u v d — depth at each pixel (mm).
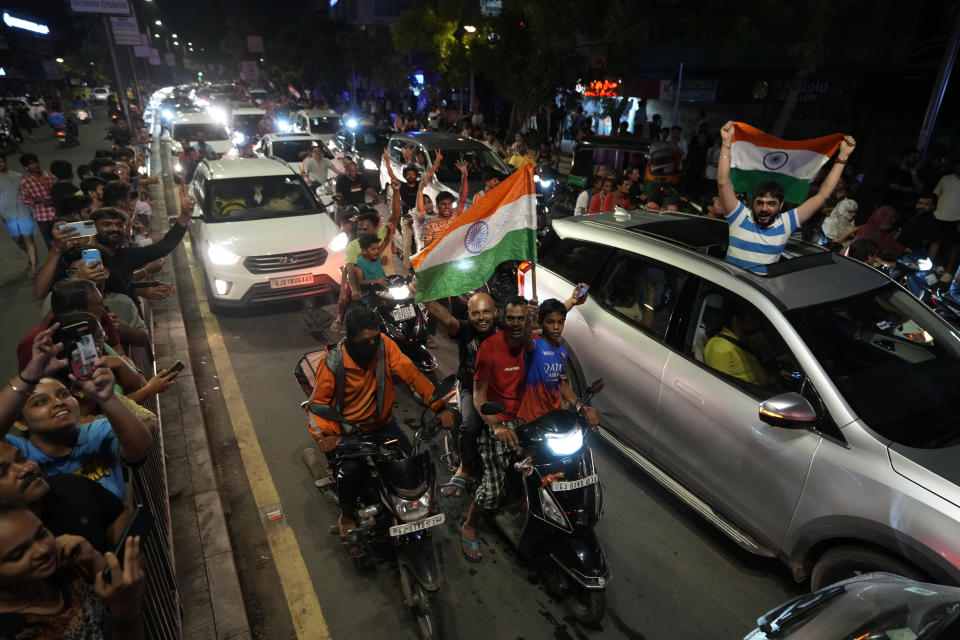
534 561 3982
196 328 7523
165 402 5496
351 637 3408
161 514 3643
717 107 16344
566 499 3379
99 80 67938
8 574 1599
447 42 20250
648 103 18969
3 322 7320
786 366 3666
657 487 4711
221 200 8320
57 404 2406
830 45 13133
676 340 4215
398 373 3654
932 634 2195
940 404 3381
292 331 7430
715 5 11031
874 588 2605
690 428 4043
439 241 3941
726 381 3844
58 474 2227
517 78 16266
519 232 4004
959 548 2725
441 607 3420
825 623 2453
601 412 4840
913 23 11789
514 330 3484
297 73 43812
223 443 5180
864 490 3086
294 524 4266
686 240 4840
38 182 8320
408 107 33531
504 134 25281
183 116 18062
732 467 3787
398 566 3906
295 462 4930
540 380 3779
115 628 1851
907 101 12203
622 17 11508
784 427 3273
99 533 2176
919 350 3752
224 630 3250
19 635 1692
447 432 4492
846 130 13250
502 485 3641
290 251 7449
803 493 3363
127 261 4957
